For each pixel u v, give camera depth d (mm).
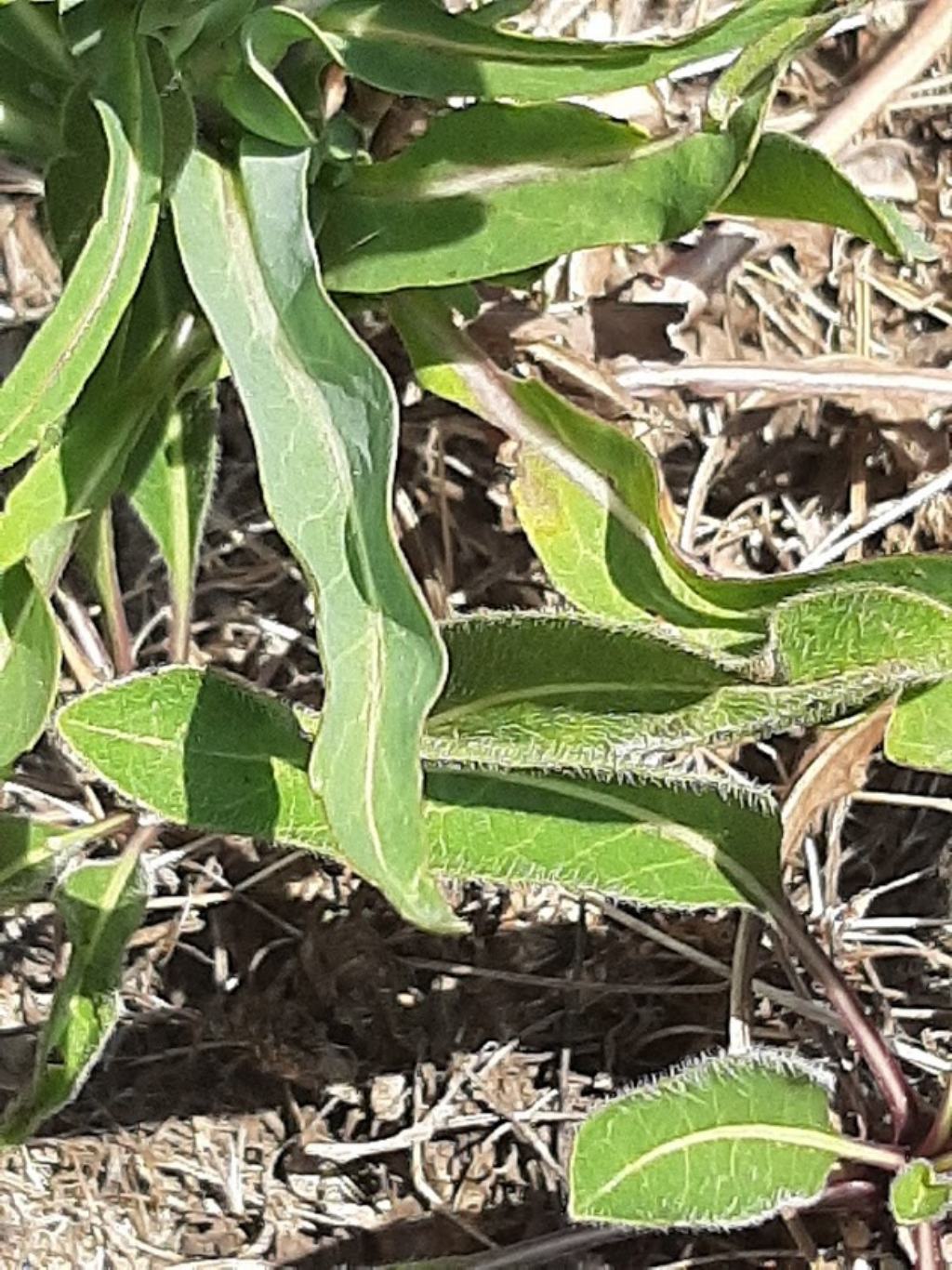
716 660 227
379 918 328
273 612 335
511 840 252
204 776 238
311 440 188
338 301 249
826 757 294
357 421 184
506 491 331
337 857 239
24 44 213
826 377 317
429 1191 323
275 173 193
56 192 214
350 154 220
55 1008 260
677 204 199
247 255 199
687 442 336
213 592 333
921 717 264
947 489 337
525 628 233
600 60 190
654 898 259
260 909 329
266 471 188
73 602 313
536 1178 322
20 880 269
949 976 320
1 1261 325
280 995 328
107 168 200
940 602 234
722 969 319
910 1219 254
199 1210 328
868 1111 302
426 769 249
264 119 191
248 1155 329
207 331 234
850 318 343
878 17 342
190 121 197
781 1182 257
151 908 328
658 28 343
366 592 187
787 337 342
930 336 343
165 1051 329
